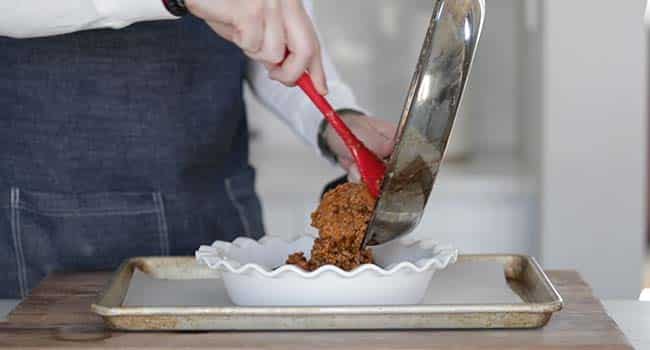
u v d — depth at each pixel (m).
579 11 2.65
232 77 2.06
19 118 1.97
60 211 1.99
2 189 1.99
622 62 2.66
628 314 1.69
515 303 1.44
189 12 1.58
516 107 3.20
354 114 1.93
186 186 2.04
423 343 1.39
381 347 1.38
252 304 1.50
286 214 2.71
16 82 1.96
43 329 1.47
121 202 2.01
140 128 2.00
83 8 1.62
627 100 2.67
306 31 1.50
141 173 2.01
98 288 1.69
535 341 1.40
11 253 1.99
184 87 2.02
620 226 2.71
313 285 1.46
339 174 2.77
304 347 1.38
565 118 2.67
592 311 1.53
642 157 2.68
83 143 1.98
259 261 1.65
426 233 2.75
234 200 2.12
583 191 2.69
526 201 2.75
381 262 1.65
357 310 1.42
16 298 2.00
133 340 1.41
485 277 1.66
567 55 2.66
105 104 1.98
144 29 1.98
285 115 2.11
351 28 3.17
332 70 2.07
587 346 1.38
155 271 1.70
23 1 1.63
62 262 1.99
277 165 2.94
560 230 2.71
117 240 2.00
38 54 1.96
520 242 2.77
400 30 3.17
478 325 1.43
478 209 2.75
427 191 1.42
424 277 1.51
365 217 1.53
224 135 2.08
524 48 3.03
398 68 3.18
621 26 2.65
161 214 2.02
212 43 2.03
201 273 1.70
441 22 1.35
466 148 2.99
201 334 1.43
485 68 3.20
